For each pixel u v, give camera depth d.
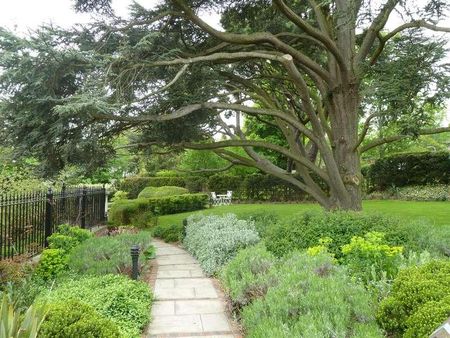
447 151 20.53
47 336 3.00
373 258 5.27
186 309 5.64
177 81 9.41
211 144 10.80
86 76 7.99
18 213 7.36
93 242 7.96
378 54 10.16
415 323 3.17
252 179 24.27
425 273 3.82
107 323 3.31
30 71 7.24
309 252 5.84
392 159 21.84
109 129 9.83
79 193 11.55
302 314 3.79
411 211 14.63
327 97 10.95
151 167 27.75
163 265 8.65
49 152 8.61
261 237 8.56
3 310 3.06
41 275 6.30
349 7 8.12
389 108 8.22
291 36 10.65
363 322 3.69
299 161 10.90
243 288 5.08
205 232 9.37
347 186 10.55
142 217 14.77
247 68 12.19
